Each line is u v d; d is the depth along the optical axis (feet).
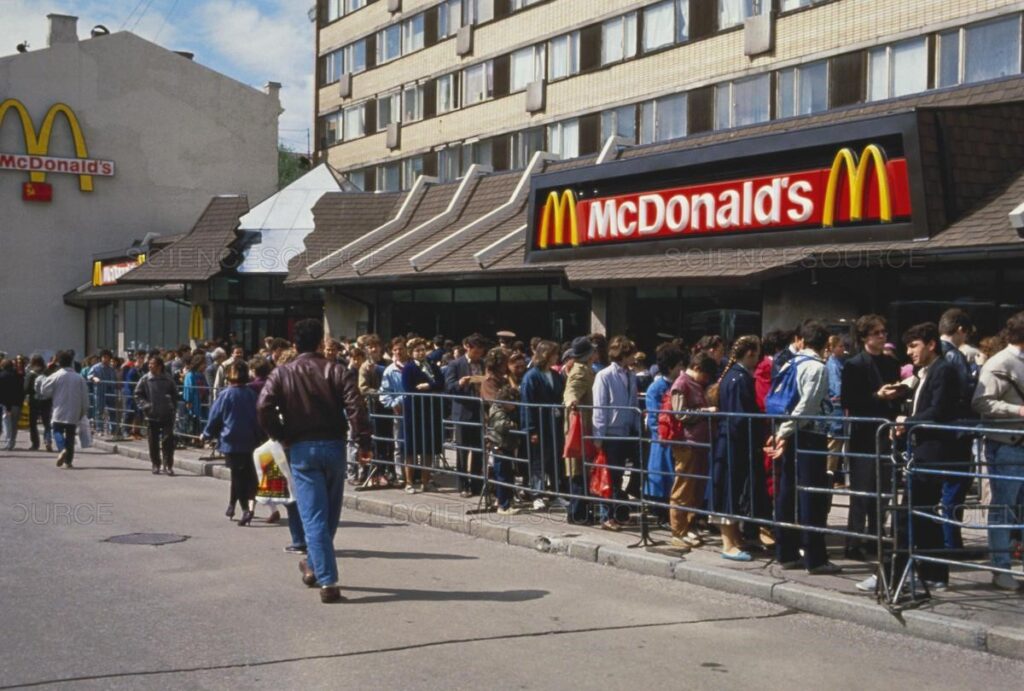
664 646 20.52
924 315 44.86
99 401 74.02
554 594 25.16
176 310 106.42
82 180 125.29
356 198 89.20
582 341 34.24
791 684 18.16
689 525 30.30
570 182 60.08
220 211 97.55
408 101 131.95
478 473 39.29
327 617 22.38
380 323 82.28
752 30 81.20
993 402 24.06
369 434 24.58
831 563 26.30
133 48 128.67
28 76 121.80
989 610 22.16
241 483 35.76
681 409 29.58
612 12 96.78
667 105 90.58
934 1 68.44
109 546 30.89
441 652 19.74
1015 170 44.65
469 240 71.36
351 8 145.07
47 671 18.40
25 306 122.72
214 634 20.93
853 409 26.73
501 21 113.19
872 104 54.95
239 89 136.26
